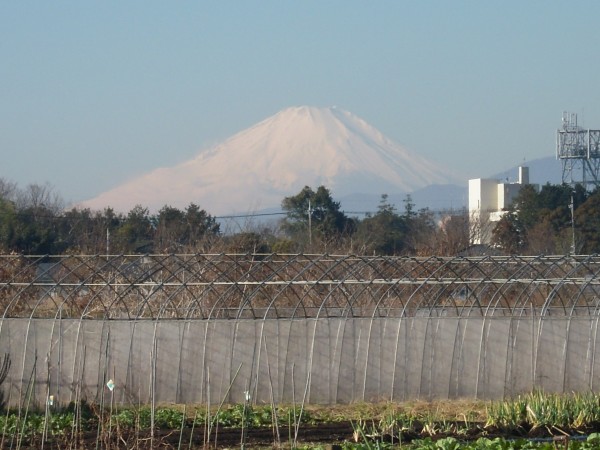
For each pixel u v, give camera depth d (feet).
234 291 166.91
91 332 149.07
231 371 150.41
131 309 177.37
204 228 376.89
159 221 380.78
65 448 104.01
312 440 112.88
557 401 119.96
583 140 449.48
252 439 112.68
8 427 116.78
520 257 168.86
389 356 156.66
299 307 180.55
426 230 436.76
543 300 189.88
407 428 112.78
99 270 153.17
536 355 158.61
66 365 147.64
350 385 154.61
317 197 419.13
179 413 128.57
